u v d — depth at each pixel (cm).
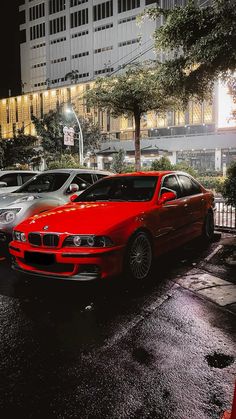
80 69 6391
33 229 467
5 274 558
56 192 737
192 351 314
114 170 2922
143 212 502
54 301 437
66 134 2556
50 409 240
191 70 813
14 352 317
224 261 612
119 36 5838
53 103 5666
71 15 6444
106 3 5978
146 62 1403
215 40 679
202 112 4388
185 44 762
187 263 602
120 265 452
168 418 230
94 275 431
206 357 304
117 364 294
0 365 296
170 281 508
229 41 661
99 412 237
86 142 3142
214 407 240
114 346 324
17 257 484
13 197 733
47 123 3131
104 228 444
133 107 1525
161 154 2977
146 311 403
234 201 805
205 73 802
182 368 287
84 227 448
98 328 362
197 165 3994
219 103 3350
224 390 258
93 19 6159
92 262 427
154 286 487
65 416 233
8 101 6334
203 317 386
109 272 438
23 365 296
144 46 5472
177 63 784
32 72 7138
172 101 1410
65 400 249
